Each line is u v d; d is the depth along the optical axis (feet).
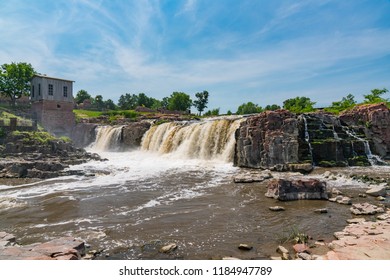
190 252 31.30
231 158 101.30
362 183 63.87
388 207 46.55
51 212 47.57
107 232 38.04
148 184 69.41
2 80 195.31
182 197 56.59
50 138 114.42
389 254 26.40
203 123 117.29
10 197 57.62
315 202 50.67
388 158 98.12
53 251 28.73
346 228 35.60
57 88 172.45
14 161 87.40
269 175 73.97
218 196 56.85
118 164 104.37
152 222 41.96
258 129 90.27
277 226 39.14
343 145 89.86
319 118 99.66
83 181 73.82
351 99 161.68
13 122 116.47
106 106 416.67
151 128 149.38
